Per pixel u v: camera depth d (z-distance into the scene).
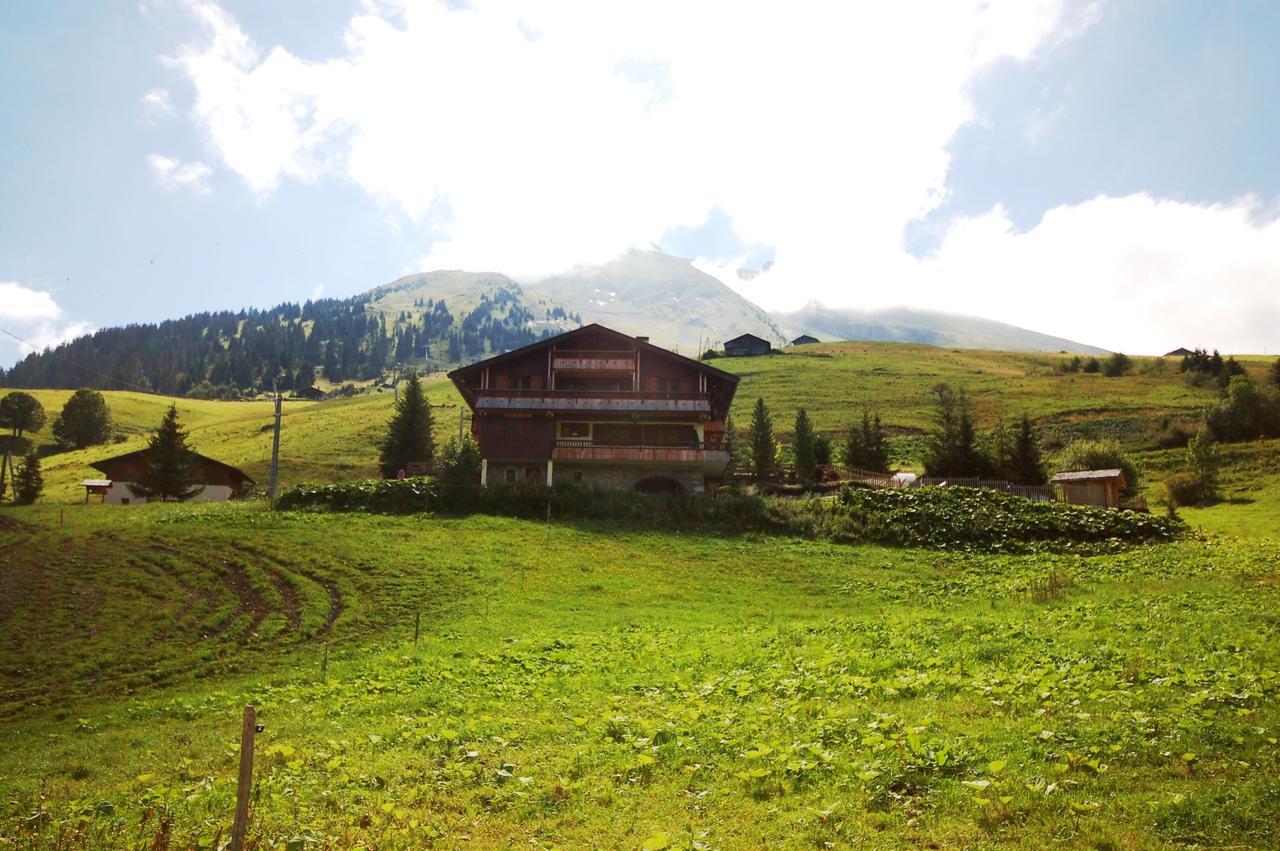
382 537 47.81
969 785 11.97
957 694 17.34
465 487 56.03
